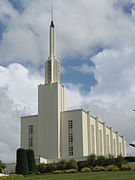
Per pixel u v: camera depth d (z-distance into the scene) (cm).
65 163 8062
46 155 10662
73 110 10812
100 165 7769
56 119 10819
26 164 7069
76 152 10456
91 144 11100
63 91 11375
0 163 8988
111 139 13288
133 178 4703
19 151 7106
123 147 14988
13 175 6078
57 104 10938
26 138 11419
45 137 10856
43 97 11206
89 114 11112
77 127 10631
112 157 8256
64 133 10794
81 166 7969
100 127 12300
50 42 11869
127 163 7538
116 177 4944
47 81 11456
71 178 5125
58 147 10600
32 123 11456
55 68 11562
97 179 4794
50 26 11962
